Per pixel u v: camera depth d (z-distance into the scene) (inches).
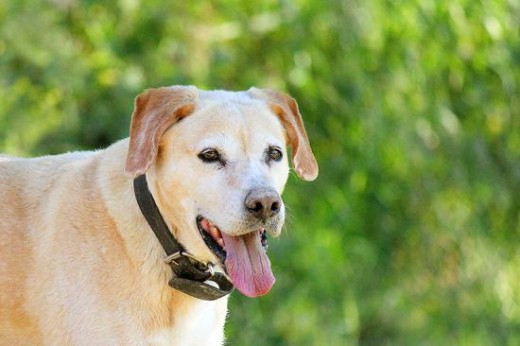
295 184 556.7
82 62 532.4
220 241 265.1
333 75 561.9
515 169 625.3
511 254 652.7
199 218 264.4
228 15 546.0
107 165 274.1
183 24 541.6
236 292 539.8
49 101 536.7
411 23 562.3
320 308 572.1
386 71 569.0
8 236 272.4
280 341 561.9
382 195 597.9
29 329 270.8
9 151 519.5
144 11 535.5
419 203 609.9
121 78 527.8
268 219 259.1
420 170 598.9
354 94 561.3
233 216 258.1
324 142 575.5
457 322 630.5
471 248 628.4
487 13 572.7
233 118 266.7
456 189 616.4
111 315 263.7
